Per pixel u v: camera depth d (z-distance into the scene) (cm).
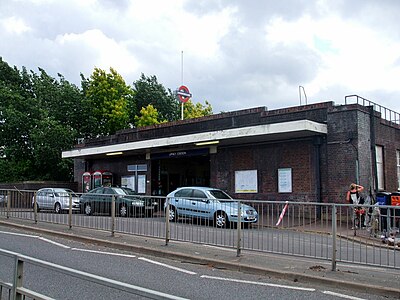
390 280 751
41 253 1010
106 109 4200
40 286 712
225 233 981
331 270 820
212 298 662
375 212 795
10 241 1170
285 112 2159
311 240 864
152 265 904
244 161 2314
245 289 719
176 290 707
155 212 1134
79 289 696
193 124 2545
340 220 833
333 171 1994
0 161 3741
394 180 2239
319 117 2061
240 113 2322
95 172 3022
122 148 2659
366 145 2000
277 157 2188
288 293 697
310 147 2073
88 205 1327
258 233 940
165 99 5119
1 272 771
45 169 3806
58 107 3978
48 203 1473
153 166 2819
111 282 346
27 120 3800
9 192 1620
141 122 4381
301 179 2088
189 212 1054
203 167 3036
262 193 2222
